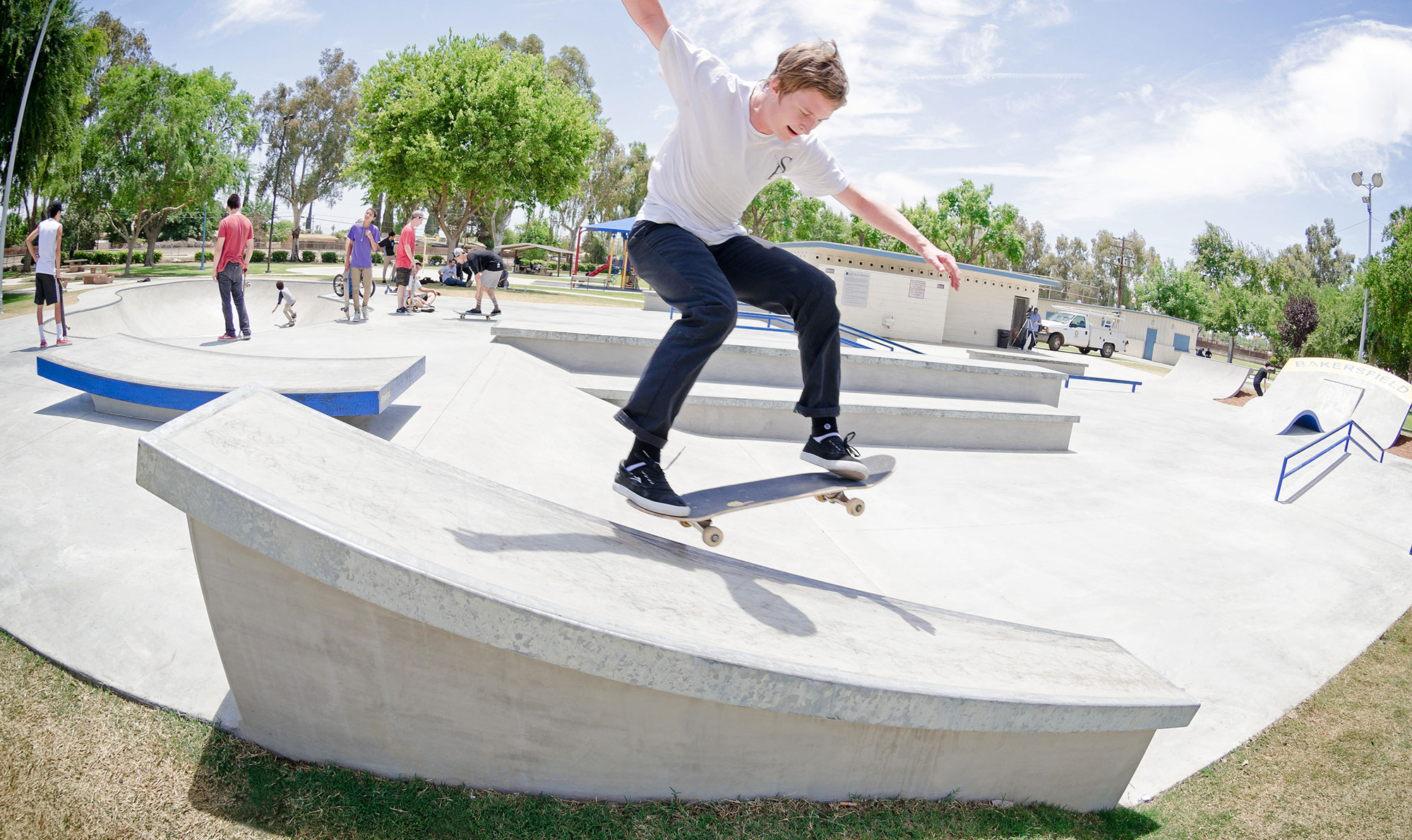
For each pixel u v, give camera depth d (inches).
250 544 77.6
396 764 94.0
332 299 617.0
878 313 1028.5
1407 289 1039.6
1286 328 1999.3
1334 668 204.2
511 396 272.2
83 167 1393.9
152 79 1425.9
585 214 2972.4
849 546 250.7
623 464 93.0
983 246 1948.8
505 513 108.0
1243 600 245.3
